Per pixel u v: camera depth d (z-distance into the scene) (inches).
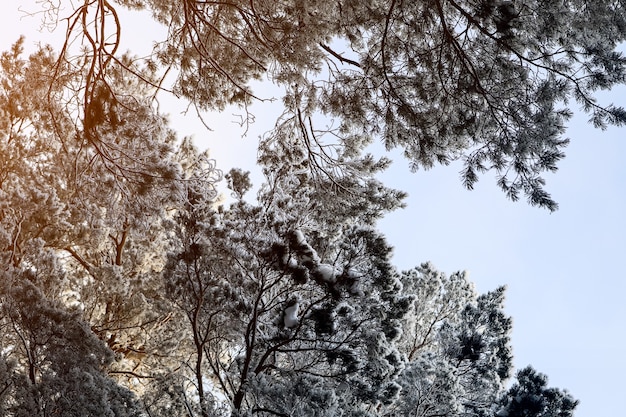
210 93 427.8
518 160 340.2
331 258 532.7
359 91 393.4
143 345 662.5
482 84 353.1
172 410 493.4
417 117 375.2
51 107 397.7
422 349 827.4
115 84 398.0
